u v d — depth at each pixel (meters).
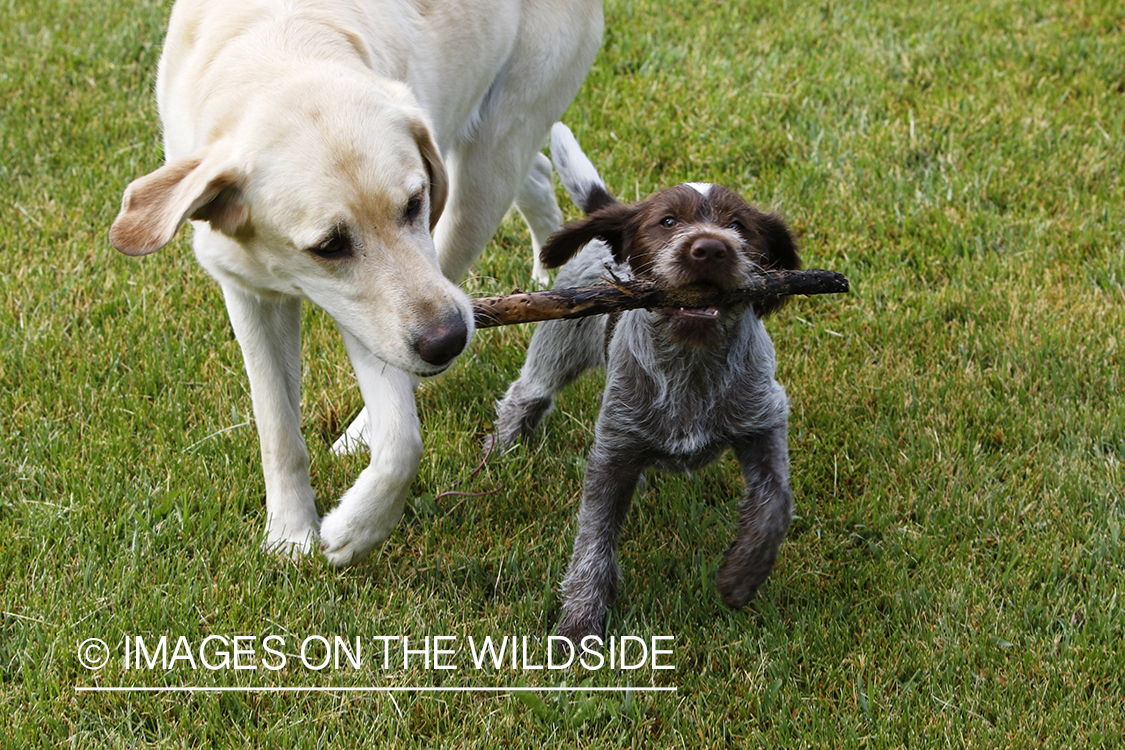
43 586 3.08
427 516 3.52
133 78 5.91
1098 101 5.79
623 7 6.74
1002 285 4.52
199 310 4.31
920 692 2.92
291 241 2.63
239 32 2.95
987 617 3.10
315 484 3.63
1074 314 4.36
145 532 3.28
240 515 3.45
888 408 3.97
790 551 3.39
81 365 3.94
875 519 3.51
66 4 6.55
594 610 3.02
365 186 2.59
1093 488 3.54
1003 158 5.32
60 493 3.46
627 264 3.25
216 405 3.86
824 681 2.95
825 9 6.93
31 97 5.64
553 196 4.56
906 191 5.14
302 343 4.22
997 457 3.75
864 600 3.19
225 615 3.04
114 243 2.50
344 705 2.81
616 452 3.08
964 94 5.84
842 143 5.43
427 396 4.05
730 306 2.87
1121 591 3.14
